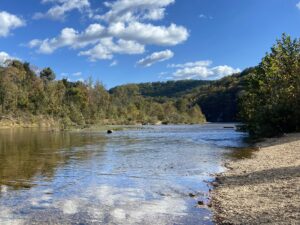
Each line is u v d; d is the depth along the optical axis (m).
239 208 14.41
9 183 20.47
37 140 54.78
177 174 23.25
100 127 105.88
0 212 14.55
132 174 23.33
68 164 27.84
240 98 68.69
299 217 12.27
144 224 12.98
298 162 24.47
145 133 76.00
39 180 21.38
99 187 19.39
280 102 51.22
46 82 168.75
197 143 47.44
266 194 16.19
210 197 16.83
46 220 13.49
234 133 73.62
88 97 163.62
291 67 55.03
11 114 123.38
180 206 15.39
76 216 14.01
